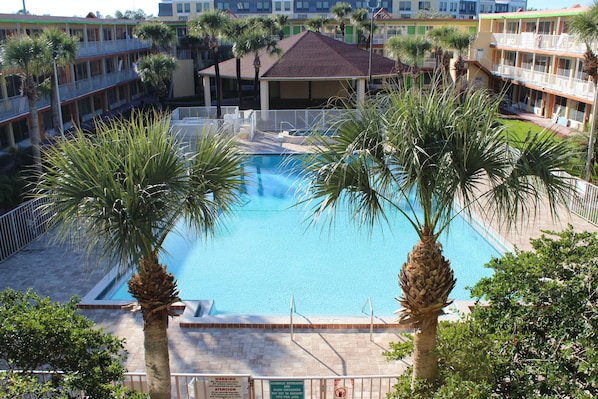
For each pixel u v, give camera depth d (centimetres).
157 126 665
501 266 716
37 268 1455
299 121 3247
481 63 4238
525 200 666
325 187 638
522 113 3806
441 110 599
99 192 605
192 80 5094
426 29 5309
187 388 804
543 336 669
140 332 1123
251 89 5281
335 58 3691
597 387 588
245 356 1032
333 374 977
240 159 753
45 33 2409
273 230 1878
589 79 3014
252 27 3694
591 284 674
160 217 623
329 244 1758
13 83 2877
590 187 1725
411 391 694
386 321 1134
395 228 1875
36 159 1992
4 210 1802
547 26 3834
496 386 652
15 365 692
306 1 8588
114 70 4497
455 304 1218
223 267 1608
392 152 614
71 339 677
